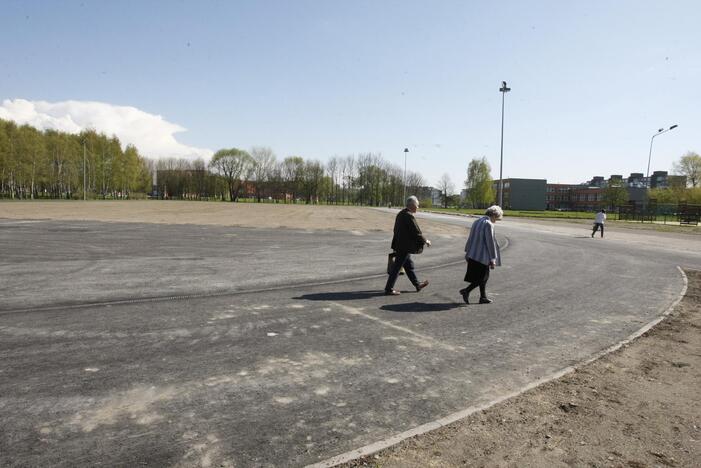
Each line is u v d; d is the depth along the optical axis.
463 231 27.03
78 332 5.79
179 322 6.38
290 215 41.41
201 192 120.12
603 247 20.25
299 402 4.01
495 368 5.05
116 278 9.57
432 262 13.61
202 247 15.36
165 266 11.27
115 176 98.31
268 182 122.62
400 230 8.66
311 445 3.28
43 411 3.67
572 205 132.38
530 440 3.45
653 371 5.07
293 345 5.57
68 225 22.58
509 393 4.36
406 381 4.58
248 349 5.36
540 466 3.10
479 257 8.02
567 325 6.96
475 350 5.64
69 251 13.58
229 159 118.00
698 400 4.30
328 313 7.16
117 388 4.16
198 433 3.40
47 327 5.98
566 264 14.08
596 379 4.79
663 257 16.94
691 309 8.28
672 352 5.77
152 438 3.30
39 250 13.62
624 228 37.59
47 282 9.01
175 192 121.12
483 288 8.26
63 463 2.94
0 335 5.60
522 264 13.83
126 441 3.25
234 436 3.38
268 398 4.07
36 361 4.76
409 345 5.73
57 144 85.56
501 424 3.71
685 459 3.25
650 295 9.52
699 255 18.05
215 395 4.09
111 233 19.12
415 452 3.22
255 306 7.44
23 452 3.06
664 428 3.72
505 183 126.44
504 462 3.13
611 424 3.77
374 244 17.66
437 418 3.79
